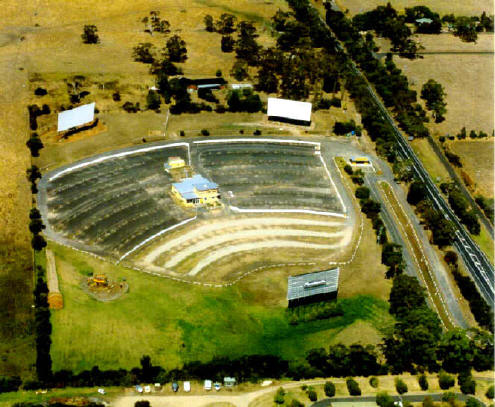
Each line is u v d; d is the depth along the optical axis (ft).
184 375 485.56
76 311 540.52
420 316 524.93
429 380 495.82
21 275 585.63
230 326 547.08
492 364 508.94
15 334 519.19
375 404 468.75
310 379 493.77
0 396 460.96
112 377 477.77
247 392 477.77
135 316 545.03
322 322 559.38
